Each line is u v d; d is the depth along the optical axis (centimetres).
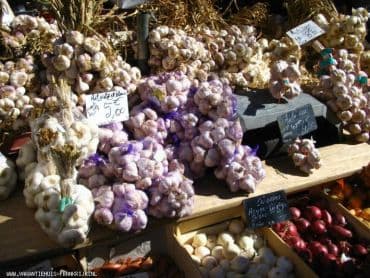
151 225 104
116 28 149
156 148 110
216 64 144
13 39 124
